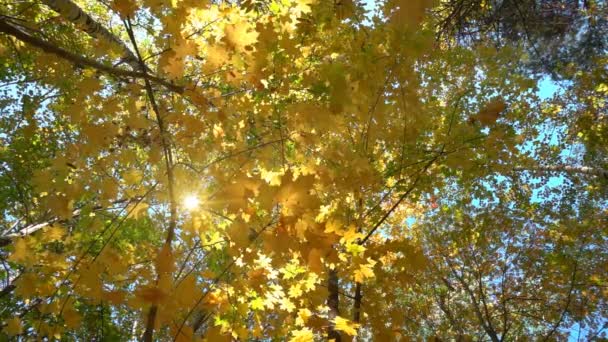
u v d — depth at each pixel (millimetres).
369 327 2803
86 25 3256
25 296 2223
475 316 6773
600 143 6871
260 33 2014
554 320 6484
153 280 2191
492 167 3402
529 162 6211
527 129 5277
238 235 2043
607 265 6352
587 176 7605
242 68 2129
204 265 2633
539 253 6594
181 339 2035
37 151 5492
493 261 6707
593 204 7227
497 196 6371
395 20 1716
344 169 2240
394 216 6629
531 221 6723
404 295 5891
